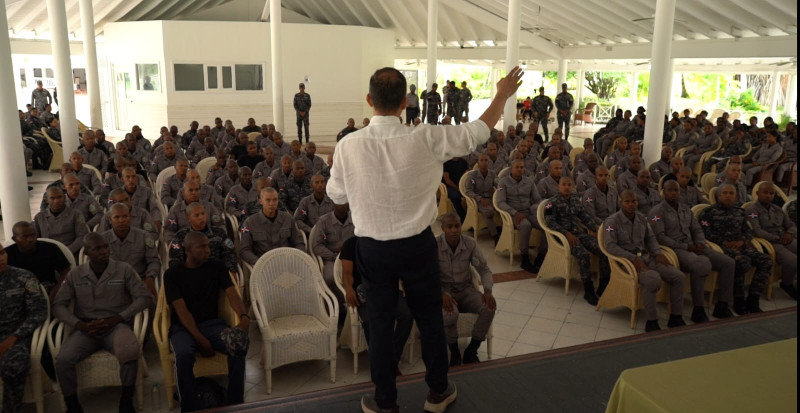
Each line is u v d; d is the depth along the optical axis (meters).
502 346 5.06
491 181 8.33
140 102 19.73
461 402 2.31
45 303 4.00
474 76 46.06
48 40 19.69
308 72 20.42
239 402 3.90
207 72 19.31
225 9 21.25
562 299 6.17
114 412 4.01
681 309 5.44
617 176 8.46
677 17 14.47
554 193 7.68
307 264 4.66
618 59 18.39
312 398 2.33
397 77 1.91
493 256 7.59
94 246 4.07
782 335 3.09
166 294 4.04
